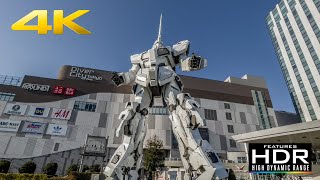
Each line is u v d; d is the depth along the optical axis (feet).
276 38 190.90
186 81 159.22
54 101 131.64
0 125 117.39
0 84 130.41
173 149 124.88
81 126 126.72
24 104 126.72
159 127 130.31
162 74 18.22
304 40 157.58
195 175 14.48
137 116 17.43
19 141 115.55
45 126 122.21
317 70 142.61
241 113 155.94
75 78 142.72
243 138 75.41
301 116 149.89
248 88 170.60
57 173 111.45
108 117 133.08
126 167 15.76
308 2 157.89
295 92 158.81
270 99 169.58
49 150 116.57
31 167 91.35
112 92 143.54
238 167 88.38
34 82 135.03
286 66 172.55
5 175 44.52
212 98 156.46
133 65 20.72
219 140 140.05
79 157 118.21
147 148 106.83
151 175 92.73
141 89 19.01
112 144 123.44
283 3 187.62
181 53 19.99
